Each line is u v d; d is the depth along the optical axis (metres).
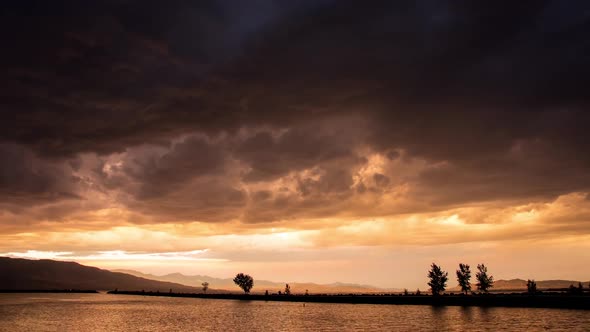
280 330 85.75
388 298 170.62
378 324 90.81
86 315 134.38
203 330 89.75
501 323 84.06
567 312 100.25
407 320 96.75
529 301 123.94
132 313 141.38
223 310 151.00
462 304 141.88
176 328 94.75
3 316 131.50
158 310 156.12
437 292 168.12
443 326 83.31
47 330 93.56
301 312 132.00
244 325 97.44
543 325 78.19
